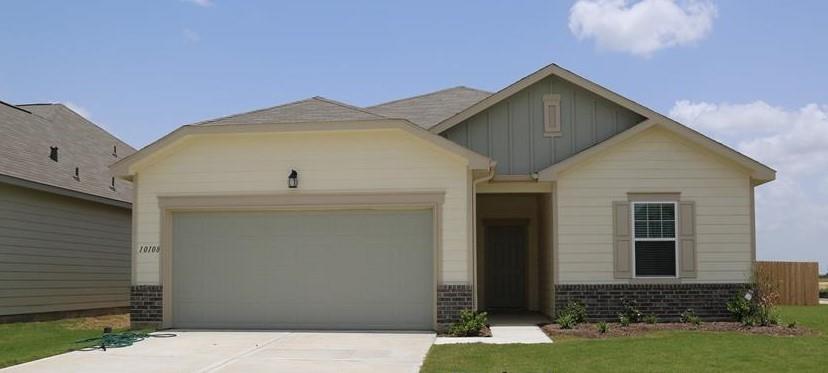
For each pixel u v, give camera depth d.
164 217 16.73
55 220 20.73
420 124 19.75
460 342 14.09
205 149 16.75
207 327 16.59
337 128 16.12
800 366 11.14
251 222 16.70
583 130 18.52
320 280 16.45
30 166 20.19
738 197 17.34
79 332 16.50
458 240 15.91
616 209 17.31
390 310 16.20
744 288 17.14
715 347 12.89
